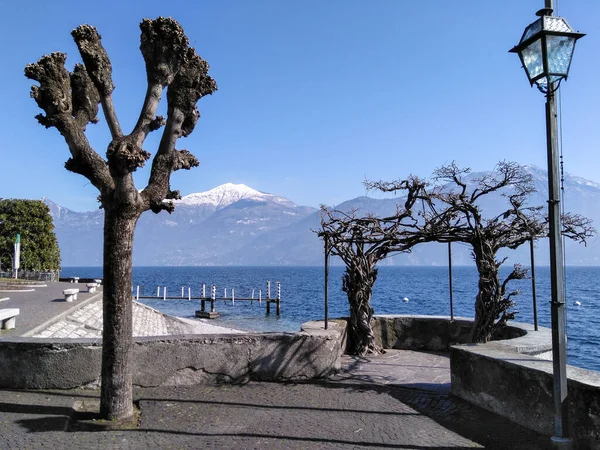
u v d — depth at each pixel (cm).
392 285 9531
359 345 1080
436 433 593
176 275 17362
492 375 662
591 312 4172
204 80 701
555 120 513
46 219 5678
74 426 602
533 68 525
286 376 835
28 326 1377
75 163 619
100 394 694
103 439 557
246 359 824
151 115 666
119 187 621
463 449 543
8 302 2236
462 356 730
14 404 666
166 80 673
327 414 664
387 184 992
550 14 522
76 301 2295
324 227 1027
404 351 1134
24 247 5394
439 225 977
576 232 927
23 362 745
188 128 739
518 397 611
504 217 919
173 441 557
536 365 600
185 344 799
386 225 1088
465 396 721
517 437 571
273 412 670
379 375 891
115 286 637
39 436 558
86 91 654
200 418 640
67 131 609
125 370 640
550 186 506
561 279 503
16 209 5469
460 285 9400
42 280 4841
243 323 3997
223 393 758
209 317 4284
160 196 672
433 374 901
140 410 670
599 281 10688
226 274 18525
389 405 707
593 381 511
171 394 747
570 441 488
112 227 632
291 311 4944
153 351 786
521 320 3322
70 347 748
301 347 847
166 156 679
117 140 626
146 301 5903
